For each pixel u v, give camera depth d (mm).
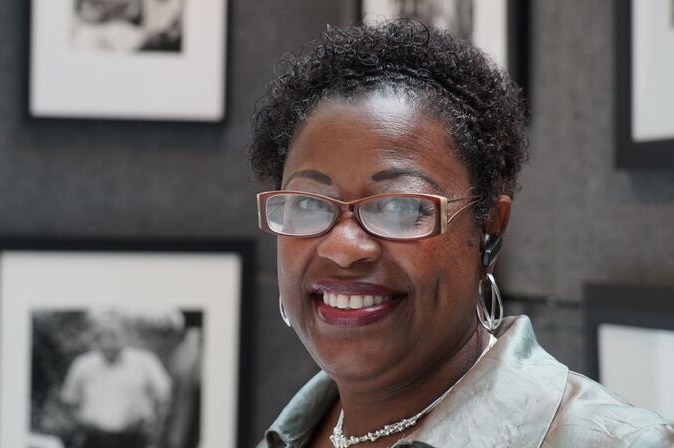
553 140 2672
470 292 1320
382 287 1254
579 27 2592
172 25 2984
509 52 2727
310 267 1299
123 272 2980
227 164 3049
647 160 2352
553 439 1206
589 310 2504
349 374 1289
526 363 1317
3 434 2951
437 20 2814
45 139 2996
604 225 2523
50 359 2965
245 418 3014
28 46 2949
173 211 3033
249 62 3055
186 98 2994
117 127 3004
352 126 1263
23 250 2949
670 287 2297
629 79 2404
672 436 1178
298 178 1299
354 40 1348
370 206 1241
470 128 1299
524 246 2758
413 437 1275
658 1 2332
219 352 3012
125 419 2982
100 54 2969
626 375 2404
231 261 3014
